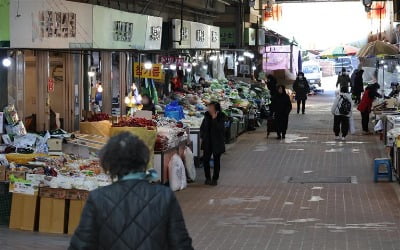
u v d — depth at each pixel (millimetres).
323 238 10266
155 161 14016
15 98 13688
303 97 33344
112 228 4301
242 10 33500
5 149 12273
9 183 10867
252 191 14516
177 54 22547
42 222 10711
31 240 10062
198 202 13297
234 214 12141
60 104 15906
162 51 18641
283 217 11859
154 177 4621
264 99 31156
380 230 10766
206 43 26031
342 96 23391
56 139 12859
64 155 12484
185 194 14203
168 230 4395
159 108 19547
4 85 13320
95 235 4340
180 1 22875
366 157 19406
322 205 12914
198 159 17984
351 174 16641
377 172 15484
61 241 10039
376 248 9633
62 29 13445
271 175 16641
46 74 14633
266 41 42156
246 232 10719
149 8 20875
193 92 24656
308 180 15852
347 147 21531
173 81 24094
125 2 18734
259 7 39375
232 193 14297
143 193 4375
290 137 24375
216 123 15234
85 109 16609
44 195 10656
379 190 14453
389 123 19562
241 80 32219
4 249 9438
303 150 20969
